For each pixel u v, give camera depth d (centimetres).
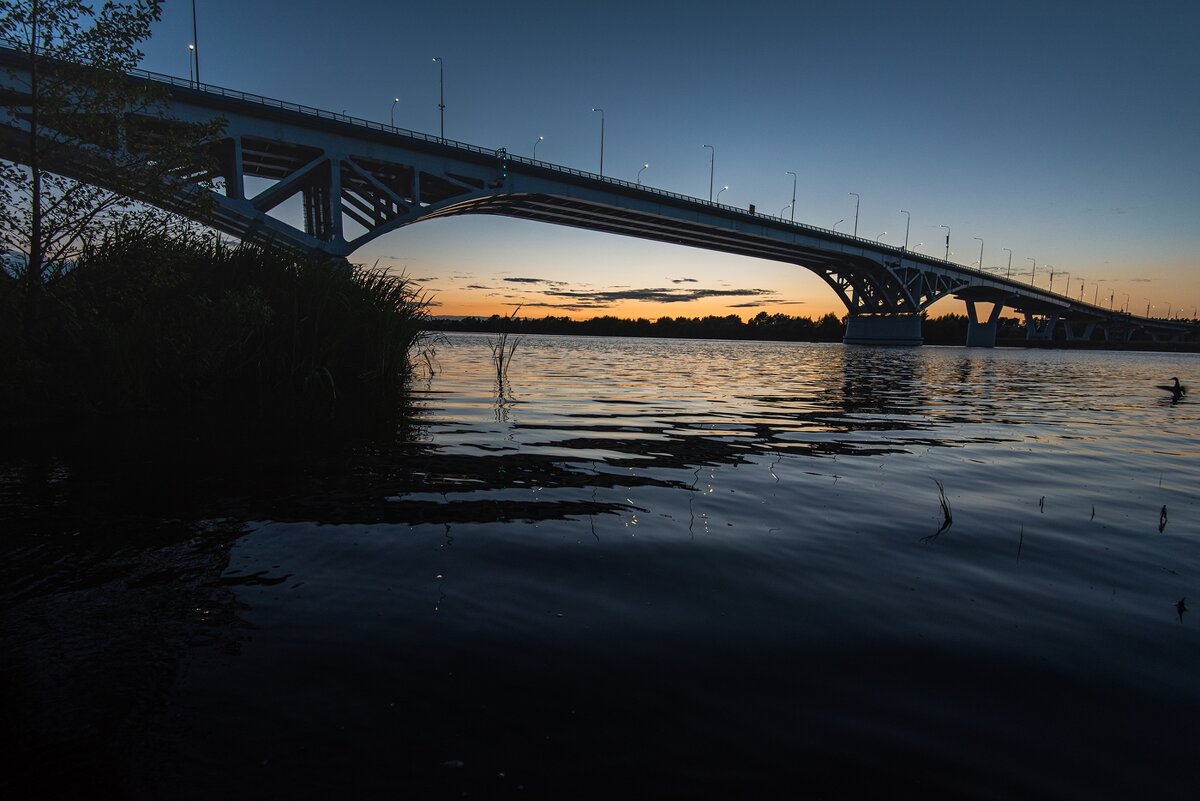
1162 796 144
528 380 1438
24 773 139
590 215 7312
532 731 162
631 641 214
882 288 10675
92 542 288
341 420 672
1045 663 209
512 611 233
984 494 463
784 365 2883
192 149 701
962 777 150
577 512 371
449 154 5109
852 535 348
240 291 830
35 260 636
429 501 379
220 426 601
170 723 158
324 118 4344
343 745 153
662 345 6862
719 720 170
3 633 201
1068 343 16775
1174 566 311
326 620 219
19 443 504
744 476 494
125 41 657
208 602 229
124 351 666
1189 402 1497
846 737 165
